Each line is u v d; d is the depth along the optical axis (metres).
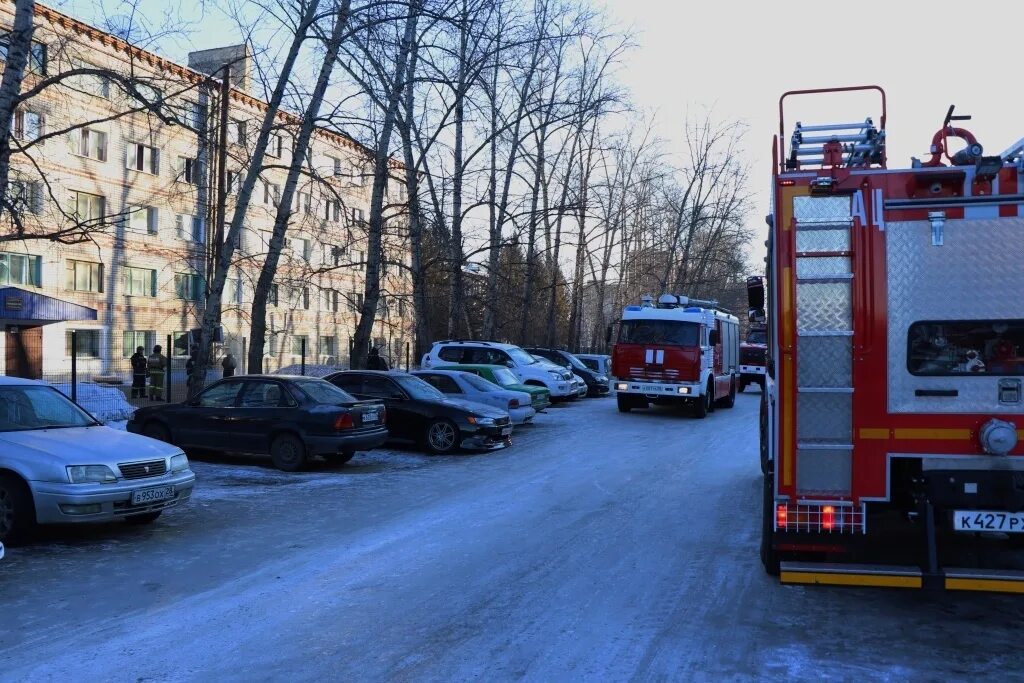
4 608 5.57
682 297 22.33
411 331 38.00
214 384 12.84
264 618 5.38
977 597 5.84
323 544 7.51
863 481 5.30
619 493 10.24
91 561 6.85
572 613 5.48
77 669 4.49
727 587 6.09
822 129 5.89
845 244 5.30
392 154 20.80
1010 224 5.11
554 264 35.06
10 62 11.45
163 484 7.84
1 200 11.41
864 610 5.54
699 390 20.83
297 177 18.50
